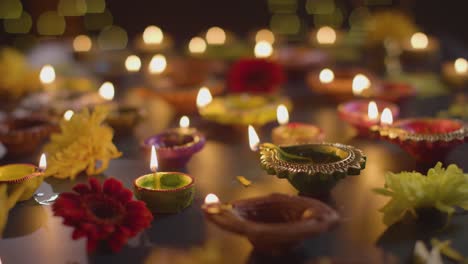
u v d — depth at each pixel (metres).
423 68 1.16
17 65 0.98
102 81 1.07
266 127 0.83
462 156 0.70
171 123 0.86
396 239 0.55
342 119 0.82
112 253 0.54
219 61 1.16
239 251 0.54
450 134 0.66
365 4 1.97
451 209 0.55
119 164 0.71
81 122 0.68
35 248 0.56
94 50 1.29
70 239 0.57
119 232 0.54
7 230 0.58
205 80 0.96
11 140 0.73
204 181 0.67
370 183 0.65
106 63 1.17
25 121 0.77
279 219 0.54
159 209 0.60
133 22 2.11
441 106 0.90
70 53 1.37
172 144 0.71
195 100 0.88
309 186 0.61
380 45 1.18
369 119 0.76
